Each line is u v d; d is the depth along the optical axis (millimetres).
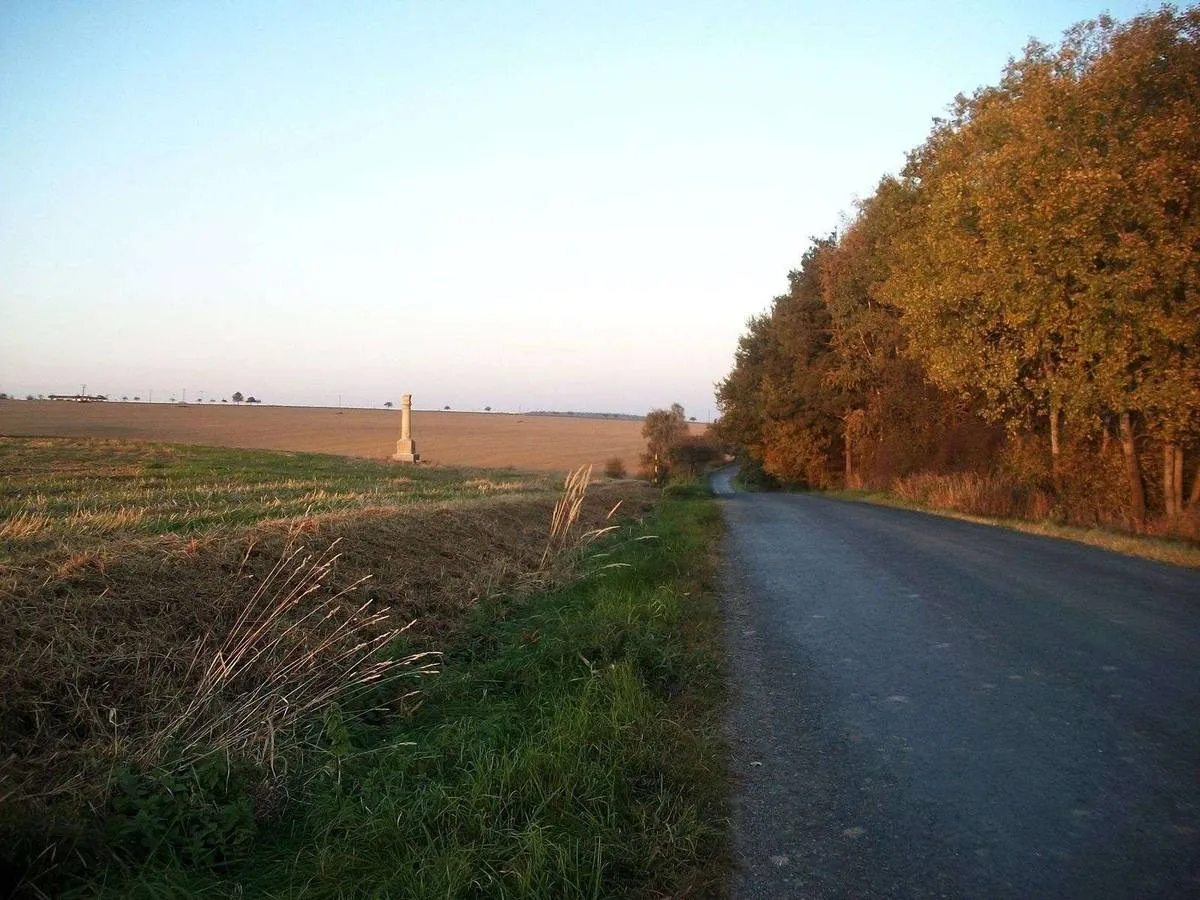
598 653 7188
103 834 4062
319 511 11773
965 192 19953
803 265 44125
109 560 6508
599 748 5137
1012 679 6816
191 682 5699
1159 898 3719
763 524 20031
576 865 3887
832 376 38875
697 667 7207
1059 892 3771
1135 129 15883
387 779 4832
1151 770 5027
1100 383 16609
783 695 6621
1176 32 16203
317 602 7426
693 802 4641
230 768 4777
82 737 4891
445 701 6484
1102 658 7328
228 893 3895
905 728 5828
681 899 3762
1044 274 17141
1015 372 19531
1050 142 16641
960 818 4492
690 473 65062
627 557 12758
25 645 5203
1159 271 15250
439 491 18484
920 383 32062
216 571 7117
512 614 9211
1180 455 17203
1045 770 5059
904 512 23500
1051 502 19844
